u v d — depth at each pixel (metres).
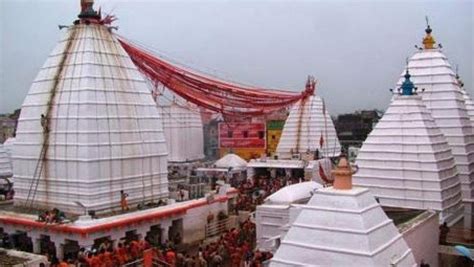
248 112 53.19
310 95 64.56
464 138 32.47
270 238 27.81
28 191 34.00
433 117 33.03
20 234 31.11
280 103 59.41
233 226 37.94
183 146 65.62
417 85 33.66
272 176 57.94
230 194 40.50
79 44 33.91
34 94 34.47
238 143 74.56
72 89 32.66
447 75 33.16
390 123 29.52
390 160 29.00
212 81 47.59
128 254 27.62
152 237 32.69
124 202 32.62
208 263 27.22
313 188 31.23
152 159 35.34
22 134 34.53
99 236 28.55
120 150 33.09
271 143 72.56
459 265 25.41
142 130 34.84
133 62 39.72
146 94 36.00
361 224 15.20
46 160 33.00
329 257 15.19
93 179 31.50
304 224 16.06
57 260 27.00
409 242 21.45
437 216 25.88
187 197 38.53
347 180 16.33
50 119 33.00
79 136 31.75
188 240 34.72
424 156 28.16
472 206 31.72
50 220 29.23
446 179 28.53
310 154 58.34
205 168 58.50
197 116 67.94
